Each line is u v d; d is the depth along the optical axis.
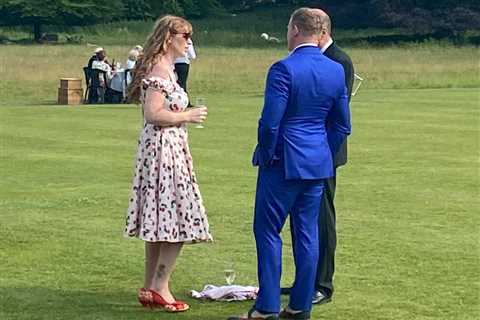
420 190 16.69
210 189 16.64
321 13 9.07
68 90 35.72
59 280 10.91
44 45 89.00
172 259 9.71
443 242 12.77
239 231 13.41
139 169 9.55
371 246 12.52
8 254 12.08
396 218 14.31
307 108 8.88
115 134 24.92
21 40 101.06
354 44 93.19
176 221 9.50
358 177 18.06
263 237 9.02
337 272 11.25
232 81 46.44
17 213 14.62
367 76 49.62
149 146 9.50
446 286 10.69
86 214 14.57
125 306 9.91
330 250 9.98
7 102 36.69
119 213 14.66
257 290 10.22
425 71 52.81
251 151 21.53
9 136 24.47
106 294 10.36
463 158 20.62
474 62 60.31
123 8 115.50
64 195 16.16
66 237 13.01
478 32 103.56
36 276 11.07
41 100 37.84
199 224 9.58
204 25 115.44
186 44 9.64
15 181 17.61
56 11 104.94
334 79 8.97
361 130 25.84
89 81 36.31
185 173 9.56
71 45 89.00
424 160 20.31
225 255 12.07
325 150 9.02
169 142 9.50
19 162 19.94
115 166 19.38
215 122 27.72
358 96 38.22
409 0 112.00
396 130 25.86
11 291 10.44
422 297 10.27
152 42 9.59
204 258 11.92
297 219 9.12
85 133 25.16
